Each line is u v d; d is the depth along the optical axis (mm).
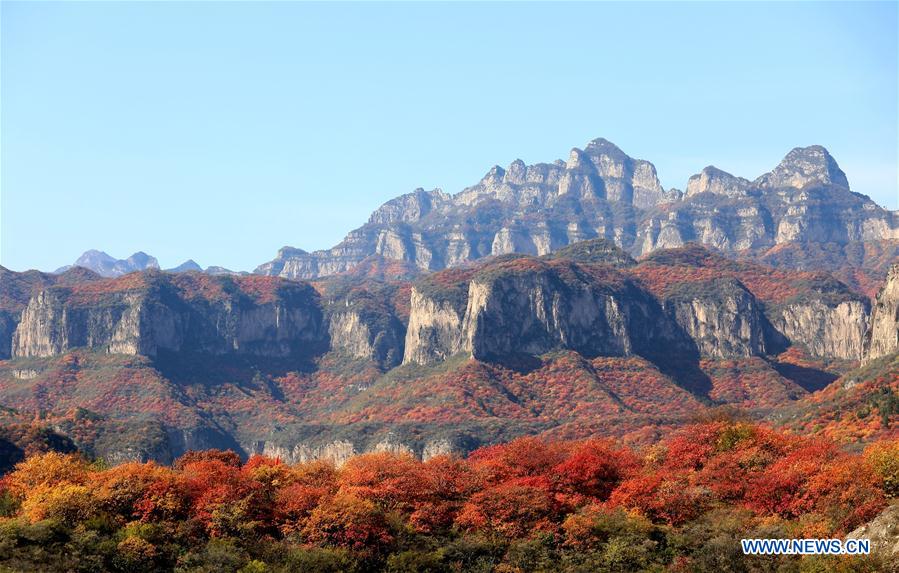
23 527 143625
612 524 151750
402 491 164000
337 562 146000
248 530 152125
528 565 146875
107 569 140625
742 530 144625
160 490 157000
